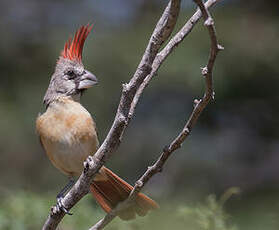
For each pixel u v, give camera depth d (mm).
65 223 8836
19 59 15219
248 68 14469
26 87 14797
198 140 14836
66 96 8672
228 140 15164
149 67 5699
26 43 15445
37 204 9172
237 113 15062
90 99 14492
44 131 8117
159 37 5574
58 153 8094
